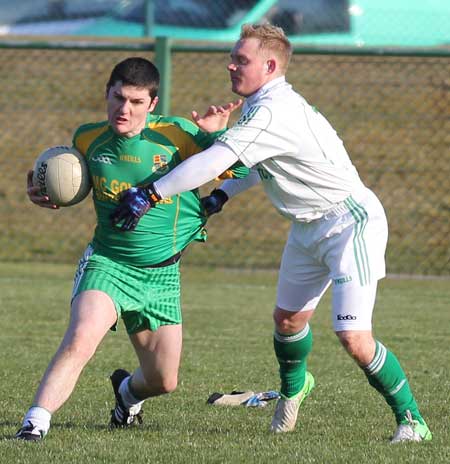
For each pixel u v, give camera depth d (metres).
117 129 17.98
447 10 59.12
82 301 18.16
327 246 18.64
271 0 59.25
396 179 49.44
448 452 17.73
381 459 17.16
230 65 18.75
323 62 55.12
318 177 18.42
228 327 31.73
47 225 47.66
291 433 19.58
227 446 18.08
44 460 16.66
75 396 23.11
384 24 58.66
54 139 53.59
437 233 45.56
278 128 17.98
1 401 22.38
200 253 44.06
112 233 18.66
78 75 58.38
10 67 58.84
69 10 61.72
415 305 35.50
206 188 46.88
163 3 59.31
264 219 47.69
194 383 24.72
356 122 52.84
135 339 19.25
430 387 24.36
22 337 29.83
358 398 23.14
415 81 55.00
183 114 53.75
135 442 18.33
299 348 19.80
